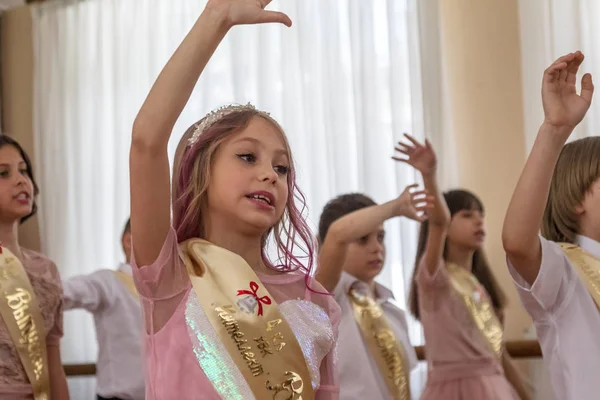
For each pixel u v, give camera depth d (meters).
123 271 2.33
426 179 1.98
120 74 3.12
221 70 2.96
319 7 2.79
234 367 0.95
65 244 3.16
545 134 1.13
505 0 2.57
